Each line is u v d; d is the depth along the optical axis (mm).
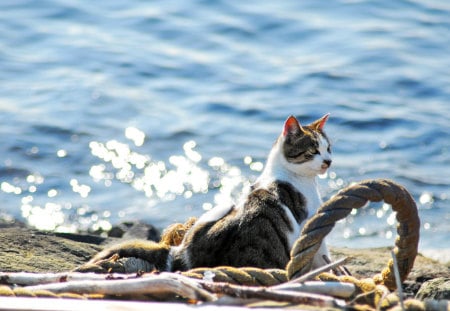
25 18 28375
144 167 19031
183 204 17469
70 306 6238
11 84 23406
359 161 18875
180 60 25109
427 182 17859
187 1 29703
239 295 6480
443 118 21125
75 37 26891
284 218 9297
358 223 16109
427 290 8367
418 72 24062
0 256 9539
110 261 7996
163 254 8570
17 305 6223
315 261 8898
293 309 6332
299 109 21828
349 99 22391
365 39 26609
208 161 19234
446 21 28250
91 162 19234
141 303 6359
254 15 28422
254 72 24312
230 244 8867
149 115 21547
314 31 27297
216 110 21891
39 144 19922
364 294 6836
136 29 27688
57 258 9805
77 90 22906
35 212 17109
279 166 10070
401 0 29844
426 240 15234
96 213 17125
